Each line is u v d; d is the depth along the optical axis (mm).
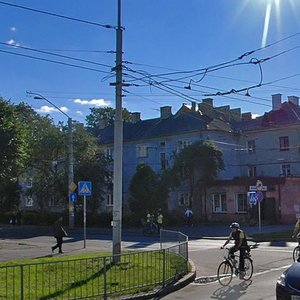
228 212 47375
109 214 46781
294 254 18625
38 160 50312
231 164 55500
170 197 52906
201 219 48844
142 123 64000
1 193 58562
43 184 50250
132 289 11531
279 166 53625
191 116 57406
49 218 51438
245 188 46250
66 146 49875
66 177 48781
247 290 12203
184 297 11344
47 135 50250
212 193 48719
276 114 55812
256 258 19375
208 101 58781
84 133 50750
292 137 52875
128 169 60906
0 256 20031
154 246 25828
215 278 14414
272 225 42125
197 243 28062
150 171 47438
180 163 47031
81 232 39500
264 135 55031
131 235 36312
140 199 46219
